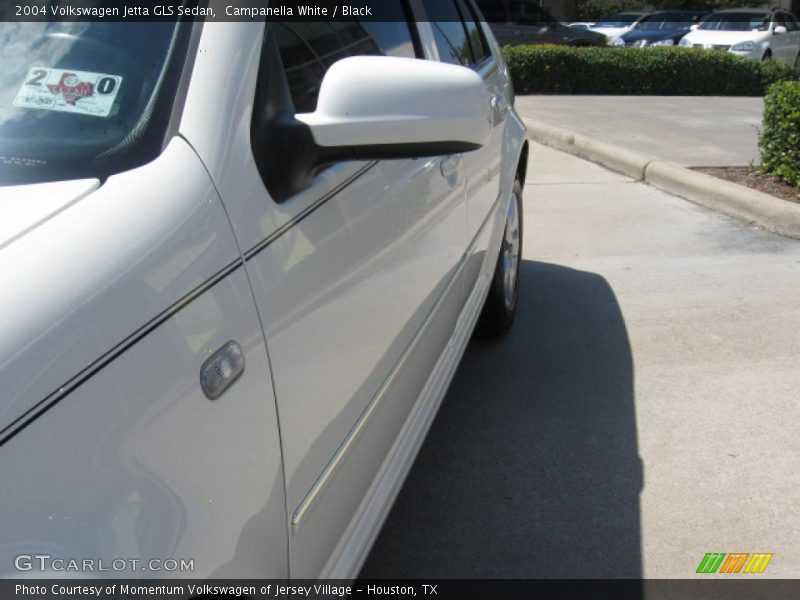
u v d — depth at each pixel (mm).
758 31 18547
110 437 1165
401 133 1650
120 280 1236
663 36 20391
